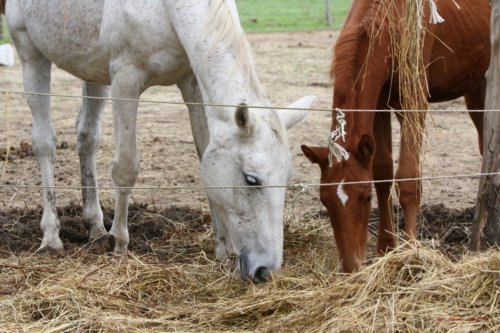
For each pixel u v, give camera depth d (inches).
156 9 248.4
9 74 655.8
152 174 391.2
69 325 205.8
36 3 283.9
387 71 245.8
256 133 215.2
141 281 235.5
